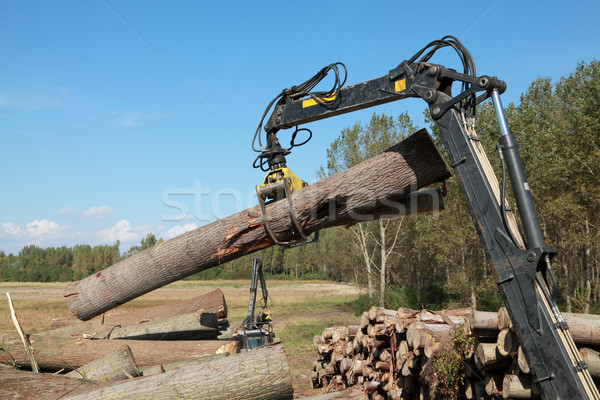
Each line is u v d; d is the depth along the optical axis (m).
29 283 86.88
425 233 22.48
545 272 3.93
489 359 4.84
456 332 5.60
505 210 4.10
